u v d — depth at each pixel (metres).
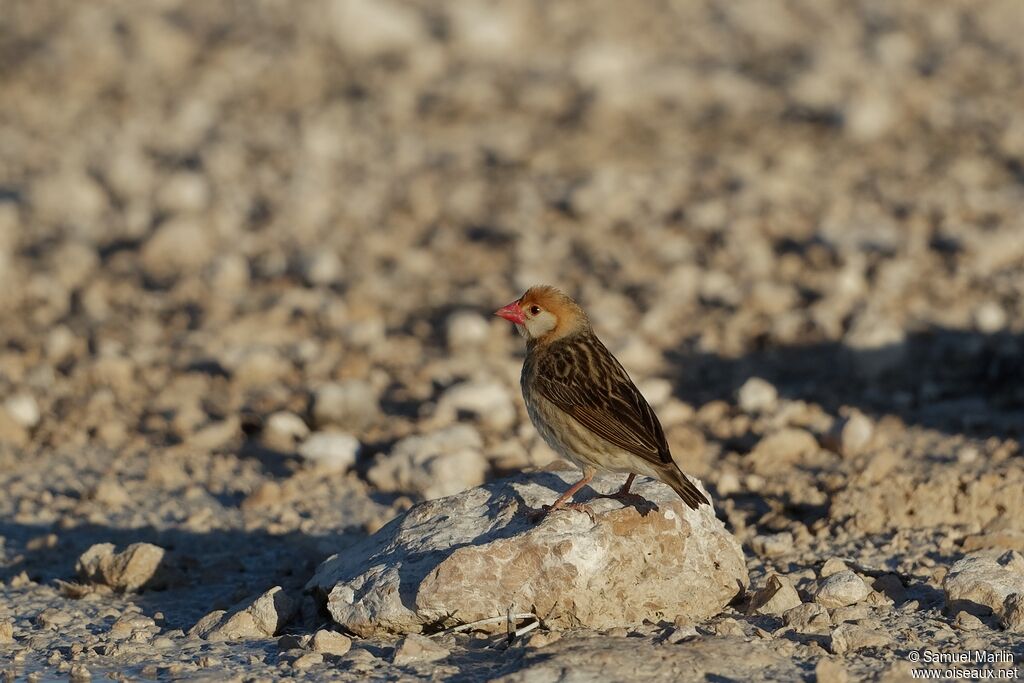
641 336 22.36
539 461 16.16
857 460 15.81
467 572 10.69
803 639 10.38
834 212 28.41
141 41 43.28
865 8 44.91
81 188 32.22
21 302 26.00
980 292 23.22
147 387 21.05
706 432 17.86
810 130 34.62
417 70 40.53
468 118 37.38
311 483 16.23
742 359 21.19
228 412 19.39
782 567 12.65
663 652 9.90
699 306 24.02
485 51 42.03
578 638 10.34
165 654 10.86
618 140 34.91
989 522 13.30
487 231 29.27
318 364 21.34
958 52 40.00
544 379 11.52
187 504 15.71
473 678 9.78
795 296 23.70
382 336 23.00
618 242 27.86
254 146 36.16
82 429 18.92
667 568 10.92
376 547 11.55
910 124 34.50
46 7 47.41
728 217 28.61
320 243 28.95
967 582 11.05
